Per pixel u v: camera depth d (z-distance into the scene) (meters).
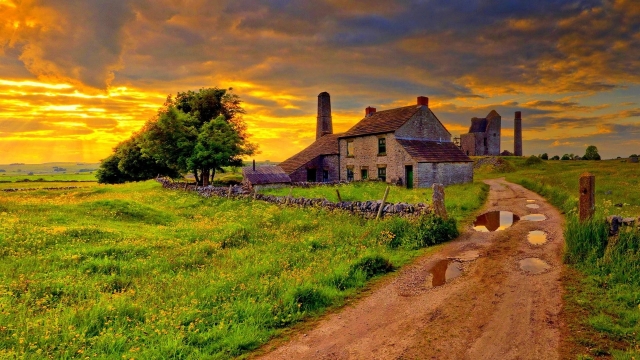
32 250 11.52
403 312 7.48
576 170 46.34
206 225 17.12
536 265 9.78
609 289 7.67
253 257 11.52
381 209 15.73
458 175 38.88
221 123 40.72
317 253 11.84
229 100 48.94
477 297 7.93
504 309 7.22
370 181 38.22
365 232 13.85
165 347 6.04
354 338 6.51
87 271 9.88
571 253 9.71
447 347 5.99
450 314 7.21
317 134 62.69
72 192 34.16
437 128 41.22
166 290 8.70
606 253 8.85
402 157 36.41
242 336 6.48
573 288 7.93
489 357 5.61
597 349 5.56
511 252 11.20
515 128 108.25
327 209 18.28
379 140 39.53
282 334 6.79
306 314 7.60
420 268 10.30
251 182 34.59
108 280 9.23
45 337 6.19
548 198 23.31
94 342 6.20
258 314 7.33
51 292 8.40
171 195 30.25
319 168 47.50
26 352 5.64
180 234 15.23
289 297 7.89
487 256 11.00
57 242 12.59
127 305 7.66
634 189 23.50
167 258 11.44
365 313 7.55
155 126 40.34
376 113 45.06
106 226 15.80
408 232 13.23
